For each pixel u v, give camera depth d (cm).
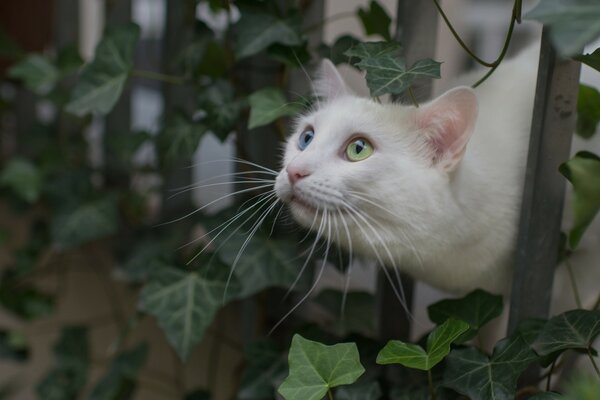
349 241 64
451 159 64
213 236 78
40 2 121
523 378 66
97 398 86
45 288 111
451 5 137
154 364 97
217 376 93
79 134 113
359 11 77
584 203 62
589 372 71
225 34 81
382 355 59
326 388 59
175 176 99
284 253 76
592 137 69
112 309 105
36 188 104
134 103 125
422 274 71
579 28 47
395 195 64
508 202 67
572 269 75
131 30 78
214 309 74
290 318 89
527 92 71
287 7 79
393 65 62
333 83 70
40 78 95
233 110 76
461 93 63
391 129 65
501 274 70
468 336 65
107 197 99
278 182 66
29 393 100
